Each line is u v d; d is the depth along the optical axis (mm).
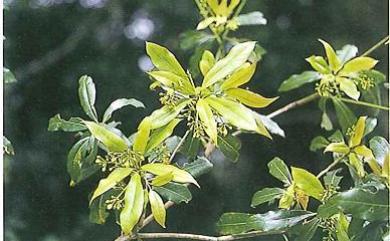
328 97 2309
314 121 5113
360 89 2307
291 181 2076
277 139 5133
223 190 4977
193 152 2016
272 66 5230
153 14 5238
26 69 4984
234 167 5020
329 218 1947
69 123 2115
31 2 5031
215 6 2270
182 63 5145
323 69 2209
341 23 5312
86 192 4680
